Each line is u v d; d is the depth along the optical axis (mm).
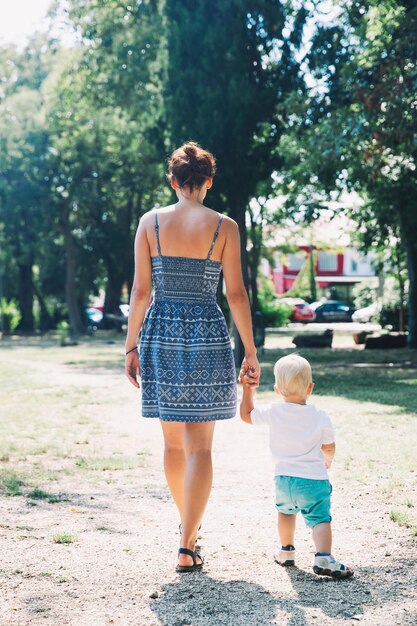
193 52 20172
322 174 18312
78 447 8406
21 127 40000
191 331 4121
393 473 6570
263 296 48656
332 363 20547
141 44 25000
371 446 7902
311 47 19312
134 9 25734
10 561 4258
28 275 51562
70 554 4398
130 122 30969
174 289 4164
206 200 20484
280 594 3719
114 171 41719
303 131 18984
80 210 45250
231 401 4172
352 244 31828
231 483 6414
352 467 6863
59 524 5094
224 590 3783
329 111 18828
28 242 46094
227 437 9008
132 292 4277
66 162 41000
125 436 9219
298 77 19875
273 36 19812
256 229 37281
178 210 4242
